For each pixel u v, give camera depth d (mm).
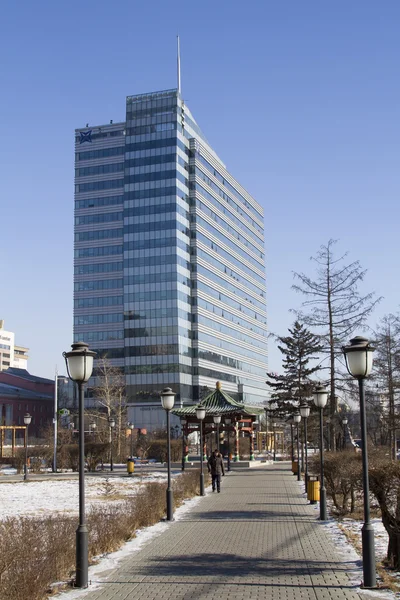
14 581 9812
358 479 17344
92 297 124688
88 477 42812
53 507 24219
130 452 62094
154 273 119812
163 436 79250
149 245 120562
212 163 134875
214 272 132000
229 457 47844
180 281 119562
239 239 148875
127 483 36344
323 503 19328
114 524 15711
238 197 150500
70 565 12406
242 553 13867
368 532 10852
